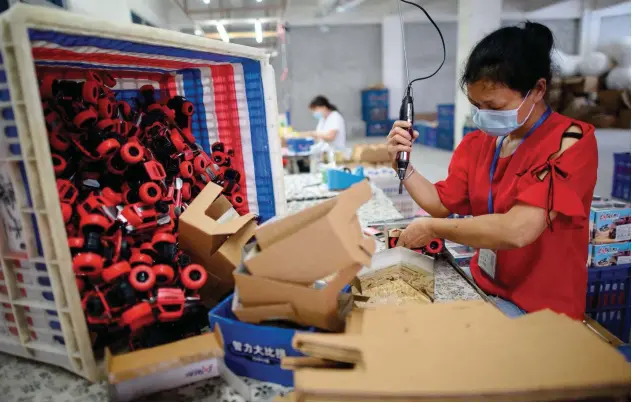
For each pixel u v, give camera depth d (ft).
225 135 4.91
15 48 2.21
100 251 2.81
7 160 2.52
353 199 2.66
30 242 2.69
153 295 2.81
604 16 34.01
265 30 16.46
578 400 2.02
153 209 3.26
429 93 36.83
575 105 29.32
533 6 32.73
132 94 4.70
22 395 2.73
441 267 4.43
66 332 2.75
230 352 2.79
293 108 36.78
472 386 2.03
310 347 2.39
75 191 3.02
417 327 2.49
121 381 2.44
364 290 3.64
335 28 35.73
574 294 3.70
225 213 3.68
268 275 2.61
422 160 24.11
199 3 12.83
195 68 4.75
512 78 3.28
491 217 3.43
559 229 3.58
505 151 3.97
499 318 2.56
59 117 3.29
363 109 37.11
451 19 34.63
